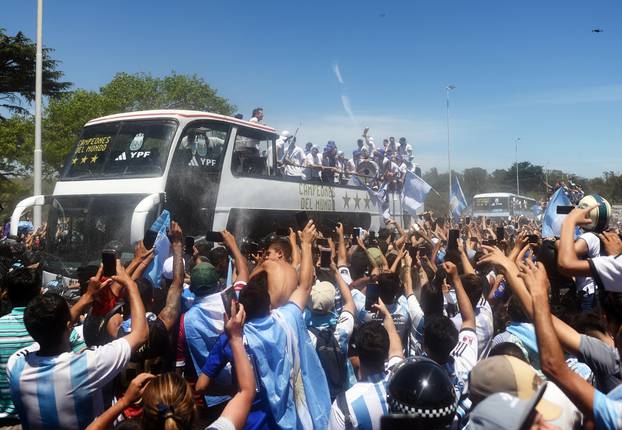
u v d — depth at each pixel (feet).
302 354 12.31
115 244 31.58
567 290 18.29
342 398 11.05
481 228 40.75
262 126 42.34
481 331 15.80
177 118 34.94
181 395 8.21
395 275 16.49
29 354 10.80
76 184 36.09
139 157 34.94
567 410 8.75
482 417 7.19
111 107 146.61
